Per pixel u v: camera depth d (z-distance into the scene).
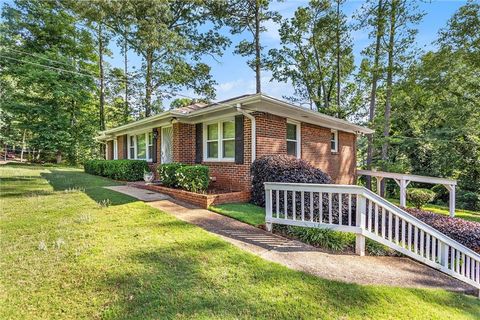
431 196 10.90
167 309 2.53
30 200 6.80
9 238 4.11
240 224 5.31
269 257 3.83
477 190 14.12
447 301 3.17
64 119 20.23
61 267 3.22
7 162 21.02
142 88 21.33
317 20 16.00
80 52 21.17
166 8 17.09
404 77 13.05
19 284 2.86
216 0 17.34
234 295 2.79
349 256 4.19
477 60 11.27
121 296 2.71
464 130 13.38
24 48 18.77
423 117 16.20
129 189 8.92
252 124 7.71
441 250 4.36
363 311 2.70
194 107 11.18
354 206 5.82
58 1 17.20
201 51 20.28
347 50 15.86
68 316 2.41
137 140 13.89
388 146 15.16
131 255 3.57
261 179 7.00
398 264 4.12
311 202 4.75
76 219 5.12
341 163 12.49
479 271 4.62
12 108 18.12
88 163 15.94
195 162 9.86
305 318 2.51
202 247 3.95
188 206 6.61
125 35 18.88
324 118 9.66
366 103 16.59
